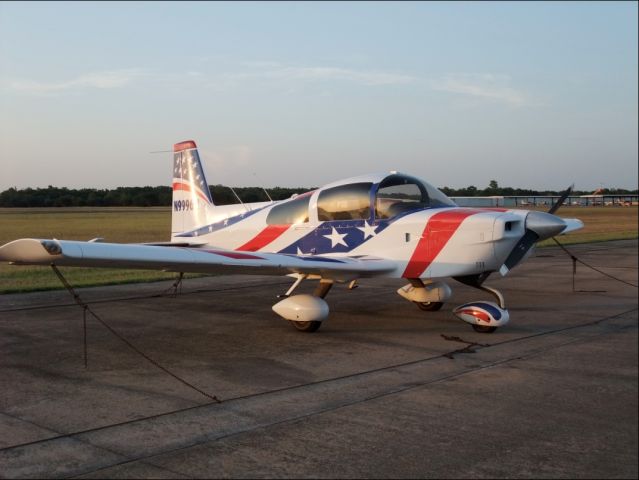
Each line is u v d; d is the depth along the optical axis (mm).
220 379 5254
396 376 5332
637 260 17344
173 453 3615
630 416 4234
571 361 5875
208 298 10242
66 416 4273
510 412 4336
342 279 7945
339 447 3703
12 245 4914
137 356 6117
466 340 6898
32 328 7508
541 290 11430
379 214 7996
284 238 9000
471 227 7219
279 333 7332
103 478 3277
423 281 9031
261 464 3463
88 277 12797
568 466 3422
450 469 3391
